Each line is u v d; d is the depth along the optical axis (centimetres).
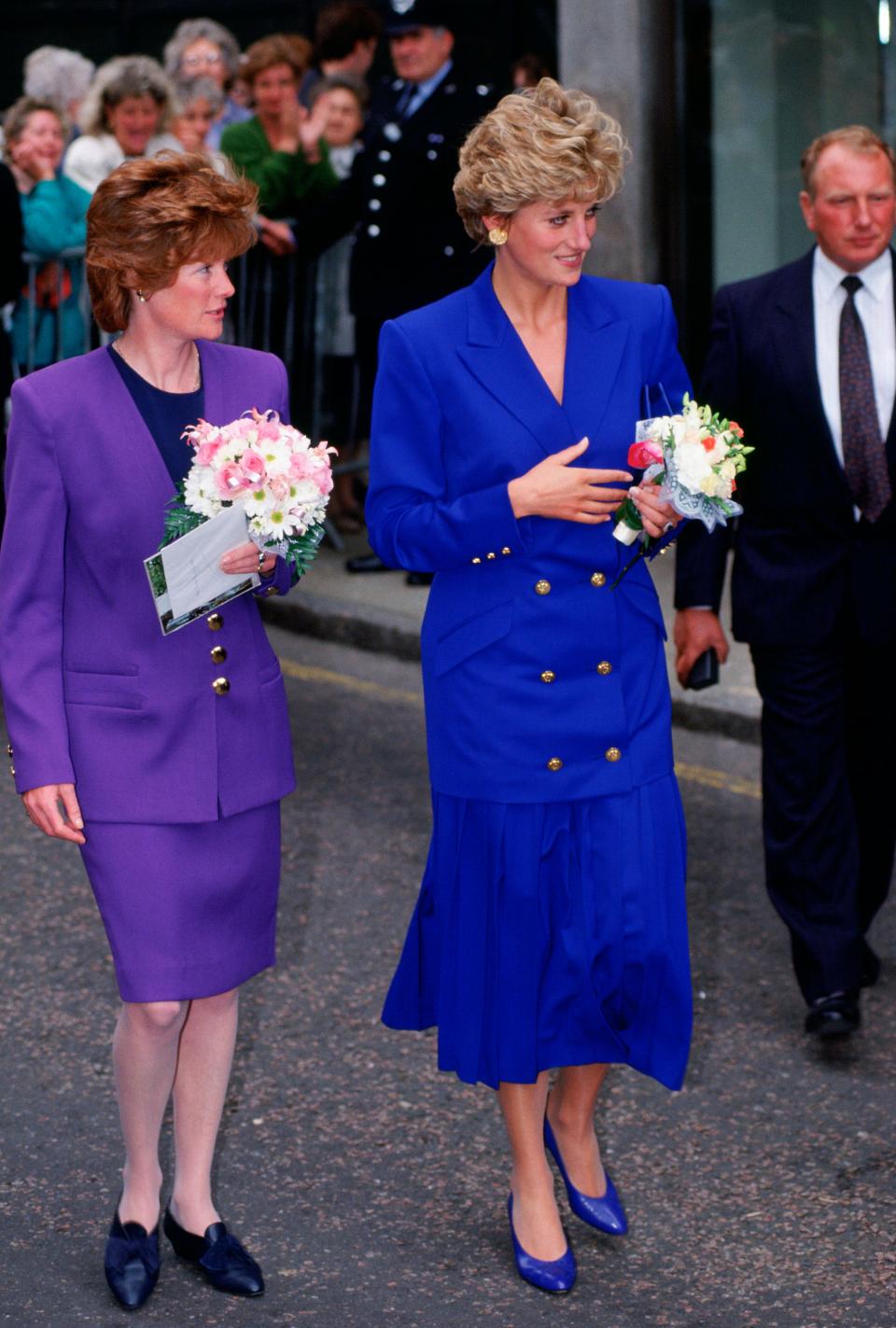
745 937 536
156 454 341
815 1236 382
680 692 736
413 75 862
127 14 1202
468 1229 386
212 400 349
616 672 359
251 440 329
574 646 355
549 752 356
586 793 357
